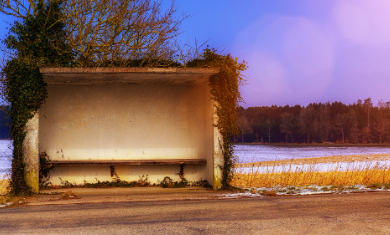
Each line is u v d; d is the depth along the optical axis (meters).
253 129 157.00
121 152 10.82
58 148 10.57
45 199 8.64
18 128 9.05
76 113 10.69
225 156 10.03
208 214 7.03
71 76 9.20
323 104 159.62
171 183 10.78
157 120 11.00
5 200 8.50
